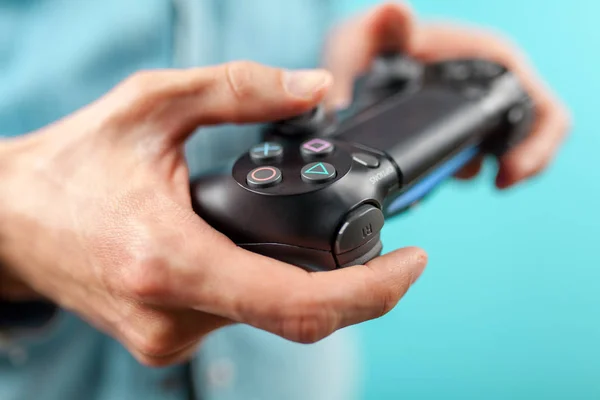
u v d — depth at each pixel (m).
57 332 0.38
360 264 0.25
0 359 0.37
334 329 0.23
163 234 0.23
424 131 0.30
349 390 0.54
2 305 0.32
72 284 0.27
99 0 0.38
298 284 0.23
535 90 0.40
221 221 0.25
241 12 0.42
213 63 0.41
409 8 0.41
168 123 0.27
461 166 0.35
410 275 0.24
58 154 0.27
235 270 0.23
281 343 0.43
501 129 0.35
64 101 0.38
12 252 0.28
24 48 0.38
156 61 0.39
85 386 0.40
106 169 0.26
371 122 0.31
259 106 0.27
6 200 0.27
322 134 0.29
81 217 0.26
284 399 0.45
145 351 0.26
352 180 0.26
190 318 0.25
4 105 0.38
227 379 0.41
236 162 0.27
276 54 0.44
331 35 0.47
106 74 0.39
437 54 0.44
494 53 0.42
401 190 0.28
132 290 0.24
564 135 0.41
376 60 0.38
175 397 0.40
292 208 0.25
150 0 0.39
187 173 0.27
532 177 0.40
